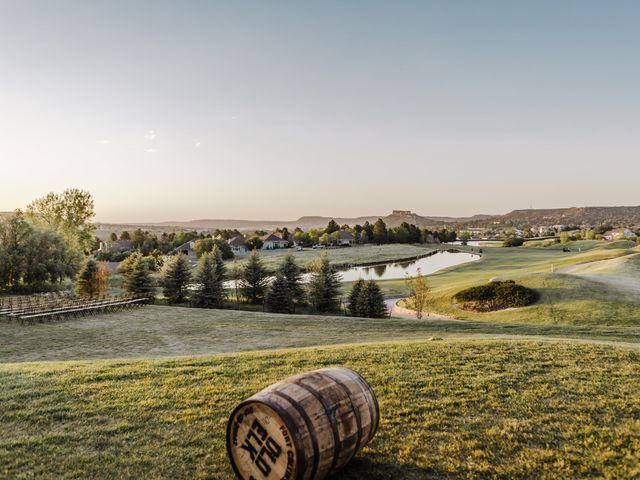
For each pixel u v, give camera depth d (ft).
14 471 21.39
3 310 100.32
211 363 41.29
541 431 25.48
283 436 16.58
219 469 21.39
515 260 339.36
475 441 24.07
